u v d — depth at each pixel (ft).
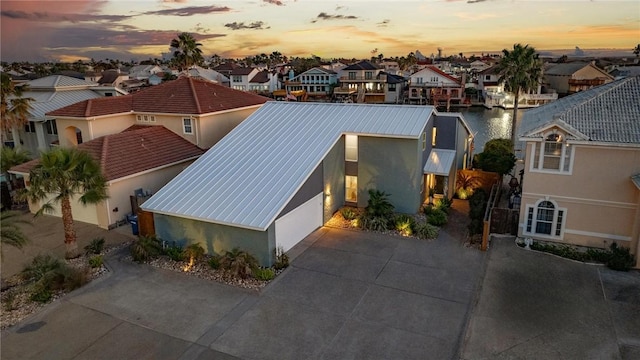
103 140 81.30
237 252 55.42
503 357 39.86
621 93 63.31
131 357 40.50
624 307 47.34
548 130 59.57
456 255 60.49
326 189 72.02
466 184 89.97
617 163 57.57
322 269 56.90
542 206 63.10
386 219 70.23
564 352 40.37
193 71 339.16
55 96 123.34
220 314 47.14
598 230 60.49
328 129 76.13
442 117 84.79
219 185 64.90
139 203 74.84
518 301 48.91
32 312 47.75
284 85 339.36
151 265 58.70
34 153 119.24
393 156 73.61
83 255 61.46
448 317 46.03
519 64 144.15
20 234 52.80
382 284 52.90
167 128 98.27
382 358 39.86
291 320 45.88
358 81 297.12
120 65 545.03
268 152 72.02
